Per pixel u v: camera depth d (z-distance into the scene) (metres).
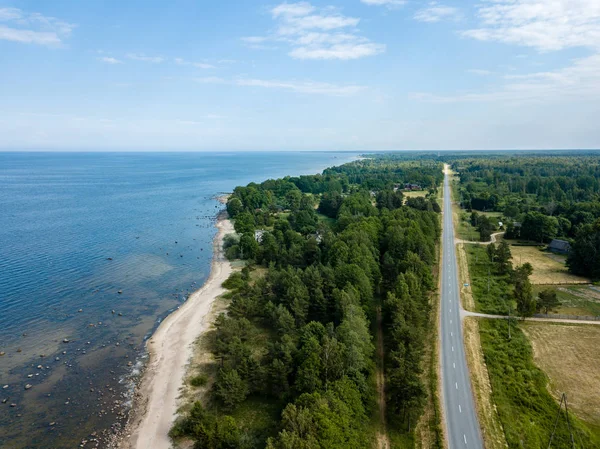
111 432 66.88
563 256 156.12
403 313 84.06
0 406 72.00
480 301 112.31
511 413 67.50
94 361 87.00
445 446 60.12
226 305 115.44
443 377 77.12
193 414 65.19
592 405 69.62
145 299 120.12
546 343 89.56
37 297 118.44
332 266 114.94
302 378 67.31
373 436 61.84
